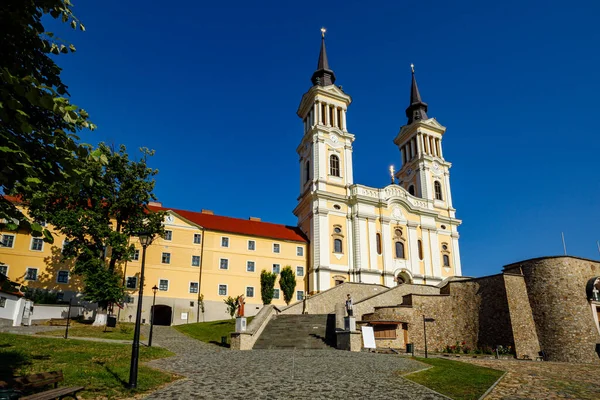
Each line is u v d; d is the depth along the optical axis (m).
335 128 69.75
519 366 24.27
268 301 58.97
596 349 33.28
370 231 64.94
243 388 14.38
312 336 34.34
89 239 44.69
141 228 44.41
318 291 59.94
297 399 12.98
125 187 43.84
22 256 49.41
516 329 34.12
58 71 10.12
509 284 35.47
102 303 41.25
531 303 35.81
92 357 19.97
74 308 47.03
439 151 79.44
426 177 75.06
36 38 9.39
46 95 7.79
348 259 63.25
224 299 57.53
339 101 72.62
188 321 54.81
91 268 41.00
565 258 35.56
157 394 13.24
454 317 37.56
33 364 16.75
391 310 36.72
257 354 25.70
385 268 63.66
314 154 67.62
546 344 34.34
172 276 55.81
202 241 58.81
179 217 58.41
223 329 40.91
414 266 66.19
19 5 9.11
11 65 9.09
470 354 33.91
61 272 50.38
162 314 59.06
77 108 8.52
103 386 13.86
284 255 63.12
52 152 8.98
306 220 67.56
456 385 16.45
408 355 28.67
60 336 30.78
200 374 17.14
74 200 41.03
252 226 65.44
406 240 67.31
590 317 34.41
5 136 7.96
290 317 40.28
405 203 68.69
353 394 14.00
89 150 9.09
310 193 65.00
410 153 80.94
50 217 39.97
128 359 20.27
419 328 36.34
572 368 24.30
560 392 16.33
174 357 23.03
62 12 9.35
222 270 58.69
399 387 15.48
